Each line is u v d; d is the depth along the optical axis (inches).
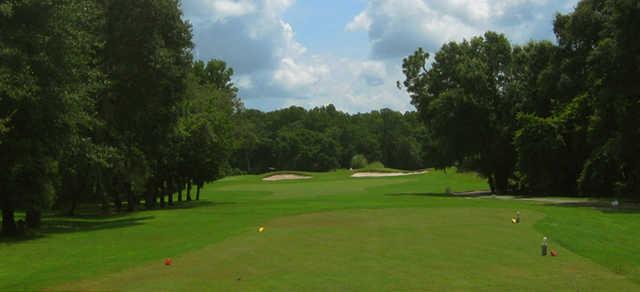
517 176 2276.1
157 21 1274.6
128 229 981.8
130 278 456.4
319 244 636.7
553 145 1905.8
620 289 402.9
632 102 1488.7
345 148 6712.6
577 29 1891.0
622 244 630.5
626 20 1347.2
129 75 1261.1
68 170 1224.2
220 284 427.5
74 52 1045.2
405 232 745.0
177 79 1350.9
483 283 424.2
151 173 1726.1
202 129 1910.7
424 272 467.5
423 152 2610.7
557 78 1982.0
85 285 434.0
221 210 1369.3
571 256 544.4
